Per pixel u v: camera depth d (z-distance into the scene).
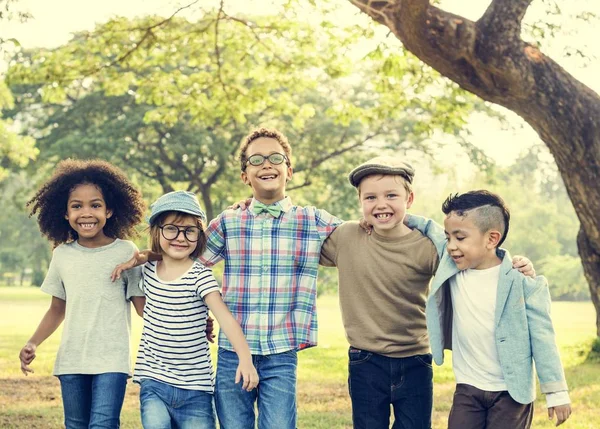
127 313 4.47
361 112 11.71
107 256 4.45
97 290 4.38
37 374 9.74
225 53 15.48
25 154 16.58
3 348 13.05
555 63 7.76
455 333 4.11
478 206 4.00
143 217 4.83
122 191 4.68
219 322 4.14
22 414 7.09
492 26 7.38
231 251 4.43
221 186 26.22
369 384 4.29
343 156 25.91
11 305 29.05
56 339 15.02
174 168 24.98
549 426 6.65
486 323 3.98
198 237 4.28
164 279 4.25
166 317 4.19
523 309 3.94
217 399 4.28
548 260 51.59
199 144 23.70
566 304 41.34
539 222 56.22
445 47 7.45
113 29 11.40
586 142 7.80
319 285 30.19
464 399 4.02
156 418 4.05
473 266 4.07
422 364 4.35
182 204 4.21
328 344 14.25
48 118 24.86
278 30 11.30
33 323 19.69
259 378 4.28
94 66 11.73
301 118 12.89
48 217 4.57
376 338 4.29
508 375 3.91
